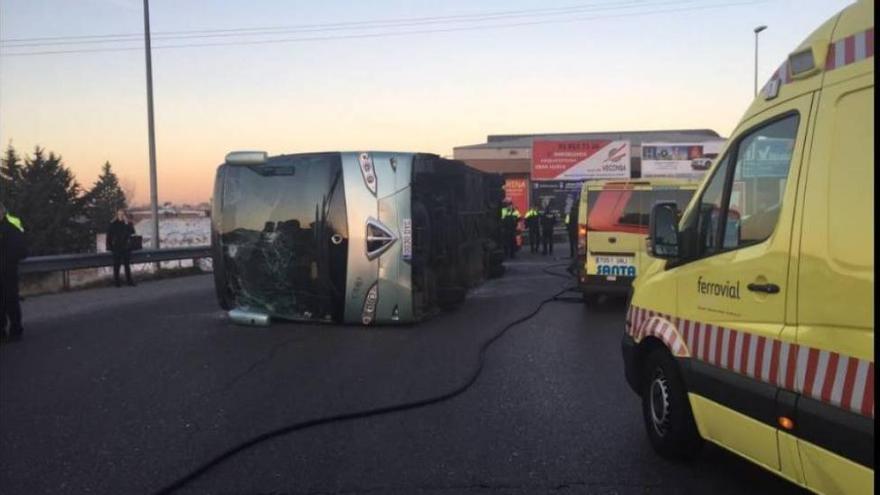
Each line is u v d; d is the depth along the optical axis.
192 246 22.23
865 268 3.26
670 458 5.12
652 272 5.52
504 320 11.44
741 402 4.15
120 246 17.12
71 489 4.74
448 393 6.91
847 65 3.49
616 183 12.47
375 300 10.42
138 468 5.10
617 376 7.66
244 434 5.81
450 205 12.32
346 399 6.80
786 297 3.79
